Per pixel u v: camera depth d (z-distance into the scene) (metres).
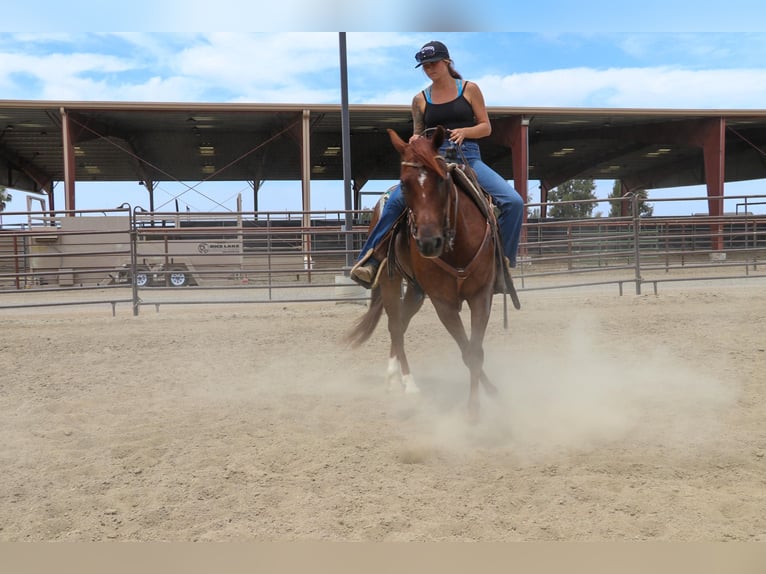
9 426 4.62
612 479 3.43
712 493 3.22
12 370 6.51
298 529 2.95
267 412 4.93
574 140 31.97
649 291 12.70
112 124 26.41
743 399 4.91
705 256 23.05
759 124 30.16
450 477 3.53
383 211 5.09
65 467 3.79
